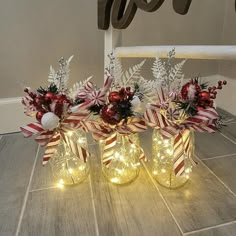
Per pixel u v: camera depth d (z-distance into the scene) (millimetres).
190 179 763
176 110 596
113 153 702
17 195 718
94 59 1194
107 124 632
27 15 1028
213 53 708
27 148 1026
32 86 1143
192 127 599
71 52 1146
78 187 744
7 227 604
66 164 726
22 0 1004
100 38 1165
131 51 920
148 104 629
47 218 629
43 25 1064
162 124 617
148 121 627
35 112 623
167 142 683
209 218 614
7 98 1132
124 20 874
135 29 1206
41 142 610
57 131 619
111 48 993
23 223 615
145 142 1029
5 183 778
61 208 661
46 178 801
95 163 870
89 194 712
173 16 1251
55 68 1146
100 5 955
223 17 1340
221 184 741
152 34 1250
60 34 1101
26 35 1056
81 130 718
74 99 651
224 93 1414
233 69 1336
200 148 974
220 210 639
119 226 596
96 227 596
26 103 625
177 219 612
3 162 911
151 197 691
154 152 733
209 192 707
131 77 696
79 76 1199
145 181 759
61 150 708
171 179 708
